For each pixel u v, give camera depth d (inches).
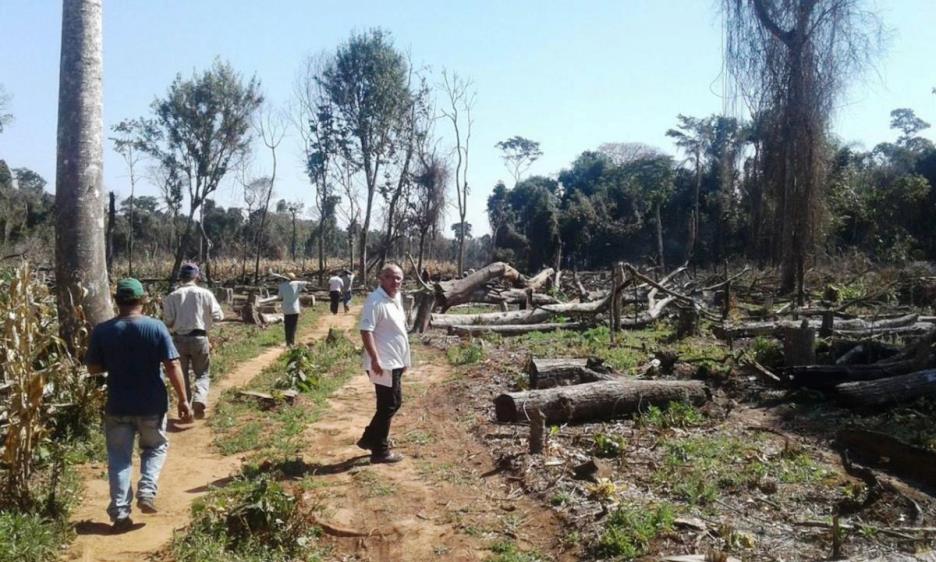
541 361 369.7
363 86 1808.6
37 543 186.7
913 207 1513.3
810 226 921.5
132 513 226.5
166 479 263.7
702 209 2041.1
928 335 362.6
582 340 570.3
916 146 2023.9
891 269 1009.5
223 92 1723.7
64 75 355.9
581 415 314.5
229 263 2092.8
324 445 304.2
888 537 189.6
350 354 554.3
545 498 228.5
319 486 248.4
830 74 882.1
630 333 621.3
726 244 1720.0
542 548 197.5
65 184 350.9
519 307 847.1
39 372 216.2
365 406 378.9
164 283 1175.0
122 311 219.8
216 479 262.7
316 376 426.6
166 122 1726.1
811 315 641.0
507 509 225.0
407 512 225.0
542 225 2207.2
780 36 904.3
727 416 322.0
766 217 1053.8
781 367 402.3
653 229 2139.5
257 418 352.8
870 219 1488.7
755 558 179.8
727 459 257.1
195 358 358.3
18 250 1047.0
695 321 590.6
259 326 832.3
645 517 200.7
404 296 872.9
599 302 673.6
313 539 206.2
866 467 239.8
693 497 218.5
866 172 1786.4
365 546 203.6
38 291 310.0
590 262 2223.2
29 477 229.5
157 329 219.1
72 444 285.0
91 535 208.1
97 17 362.0
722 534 191.3
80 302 331.6
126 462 216.2
